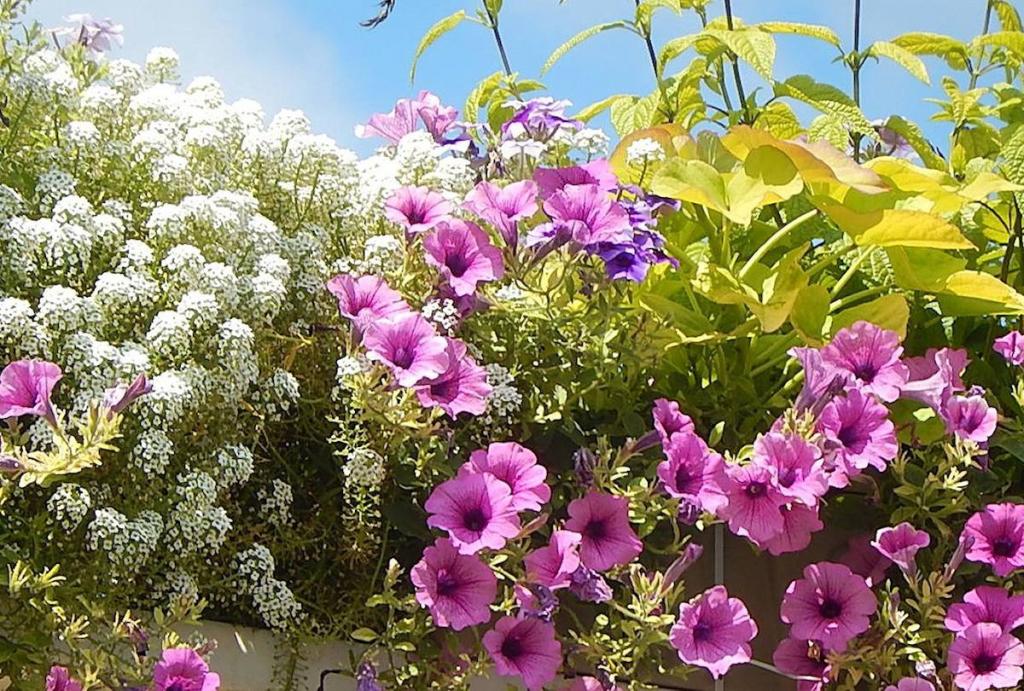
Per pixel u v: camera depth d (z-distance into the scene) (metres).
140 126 1.65
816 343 1.64
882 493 1.65
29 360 1.44
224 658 1.50
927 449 1.64
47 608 1.42
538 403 1.60
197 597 1.49
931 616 1.57
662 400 1.57
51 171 1.55
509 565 1.52
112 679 1.42
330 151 1.64
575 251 1.58
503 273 1.61
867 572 1.64
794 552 1.63
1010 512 1.60
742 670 1.61
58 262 1.50
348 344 1.53
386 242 1.58
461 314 1.58
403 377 1.48
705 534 1.61
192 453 1.52
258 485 1.58
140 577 1.50
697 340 1.63
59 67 1.63
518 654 1.49
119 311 1.51
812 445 1.52
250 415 1.56
